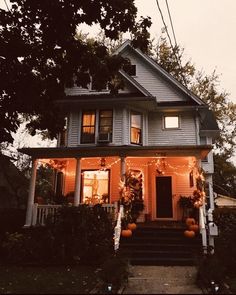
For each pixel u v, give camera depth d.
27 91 11.96
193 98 18.45
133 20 11.49
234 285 7.63
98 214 11.97
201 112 20.16
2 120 12.47
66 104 17.75
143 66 20.02
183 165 17.41
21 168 29.28
